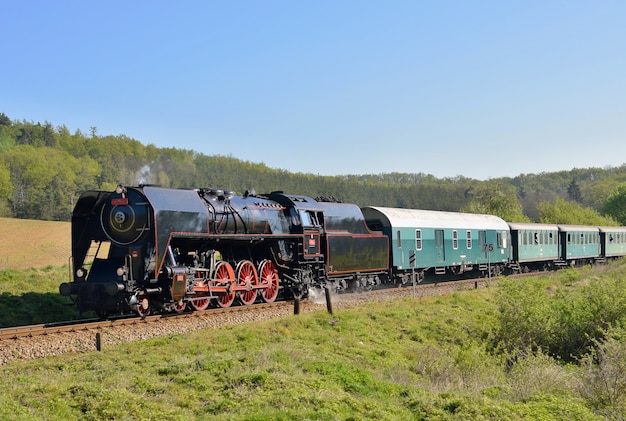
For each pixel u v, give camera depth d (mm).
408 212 31859
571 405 11594
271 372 11719
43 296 20094
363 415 9969
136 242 17156
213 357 12812
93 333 14789
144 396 10117
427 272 34281
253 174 127625
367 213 30531
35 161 93938
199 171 126125
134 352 13477
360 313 20188
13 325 17250
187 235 18125
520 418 10484
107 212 17500
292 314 20016
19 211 88312
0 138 133375
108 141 143125
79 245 17844
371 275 28344
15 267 33406
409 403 11297
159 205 17281
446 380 14102
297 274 23391
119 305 16375
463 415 10336
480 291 27781
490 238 37781
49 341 13852
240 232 20906
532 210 142000
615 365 13469
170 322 16609
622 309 18547
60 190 89438
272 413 9289
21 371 11539
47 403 9188
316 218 24891
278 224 22844
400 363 15391
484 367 15180
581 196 167750
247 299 21031
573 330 19016
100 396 9500
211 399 10156
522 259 40250
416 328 19641
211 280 19031
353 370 13000
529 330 19078
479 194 81625
